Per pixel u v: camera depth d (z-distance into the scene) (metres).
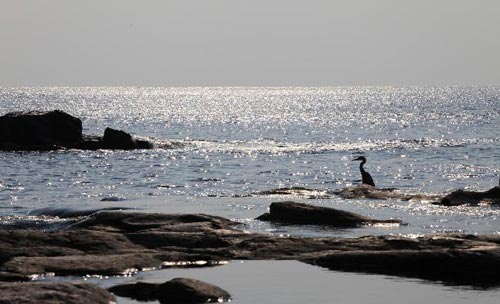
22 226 92.94
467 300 57.72
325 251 73.75
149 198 130.12
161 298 57.69
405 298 58.25
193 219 87.25
